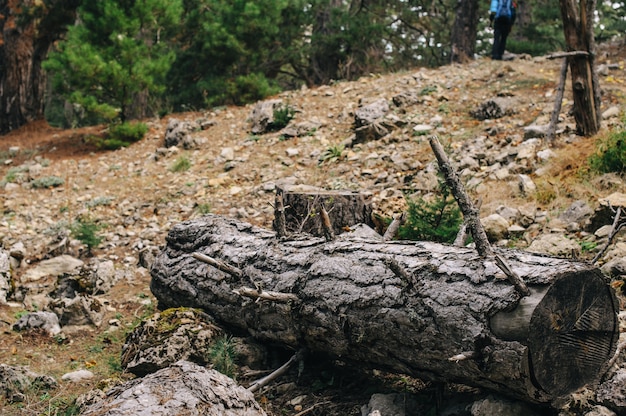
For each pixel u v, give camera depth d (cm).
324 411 433
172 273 555
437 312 376
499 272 368
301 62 1905
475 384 378
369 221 708
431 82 1267
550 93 1073
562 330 360
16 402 470
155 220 916
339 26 1833
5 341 582
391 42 2231
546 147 852
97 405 339
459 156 905
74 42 1284
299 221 685
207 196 961
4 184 1120
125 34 1314
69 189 1083
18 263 804
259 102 1277
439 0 2255
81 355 561
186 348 479
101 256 826
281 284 457
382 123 1052
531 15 2191
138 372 476
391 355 408
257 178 995
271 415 434
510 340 351
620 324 448
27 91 1548
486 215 715
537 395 361
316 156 1027
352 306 415
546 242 601
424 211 630
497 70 1288
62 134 1439
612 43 1603
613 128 829
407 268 404
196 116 1378
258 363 494
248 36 1538
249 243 516
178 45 1828
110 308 661
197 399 335
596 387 381
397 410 407
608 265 538
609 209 618
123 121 1320
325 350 449
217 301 511
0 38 1544
